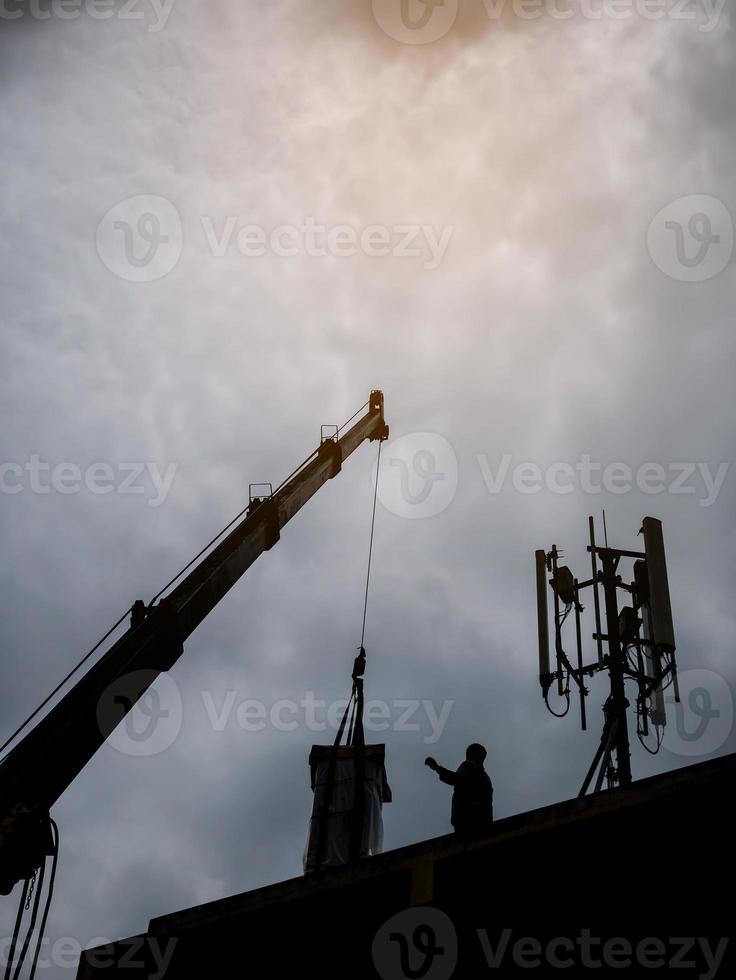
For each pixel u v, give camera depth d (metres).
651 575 12.94
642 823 8.18
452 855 8.66
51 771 13.21
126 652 14.84
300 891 9.12
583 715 12.78
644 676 12.56
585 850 8.25
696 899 7.76
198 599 16.41
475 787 10.82
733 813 7.97
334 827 12.00
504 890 8.32
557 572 13.98
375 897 8.81
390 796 13.12
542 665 13.42
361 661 17.41
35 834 12.55
